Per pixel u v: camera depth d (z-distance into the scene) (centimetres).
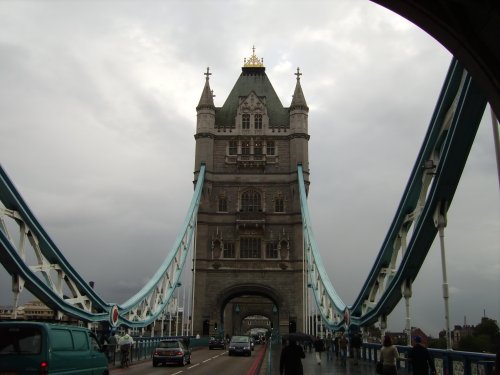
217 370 3469
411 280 3241
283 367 1752
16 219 3344
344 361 3903
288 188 10038
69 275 4031
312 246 8119
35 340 1659
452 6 1091
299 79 10725
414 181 2947
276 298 9369
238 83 11200
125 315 5734
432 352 2445
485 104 2047
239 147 10275
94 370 1977
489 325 3198
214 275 9475
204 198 9838
